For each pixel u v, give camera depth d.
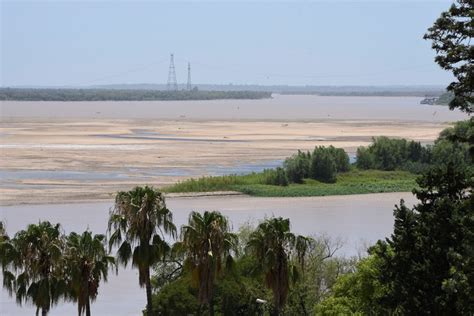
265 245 71.94
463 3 55.69
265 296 80.88
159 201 76.25
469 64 55.44
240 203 191.50
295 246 73.62
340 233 149.25
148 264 75.81
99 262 72.38
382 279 61.62
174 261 87.38
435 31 56.69
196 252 71.12
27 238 71.38
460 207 58.59
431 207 61.16
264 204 190.00
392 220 167.00
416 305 58.16
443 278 57.62
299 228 154.88
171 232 76.94
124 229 76.44
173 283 83.62
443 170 62.12
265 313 81.06
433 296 57.88
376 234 148.88
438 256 57.88
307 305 81.81
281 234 71.94
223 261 73.88
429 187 62.44
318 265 85.50
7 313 98.88
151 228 75.81
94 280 72.25
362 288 68.44
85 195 198.75
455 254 54.44
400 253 60.25
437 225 58.59
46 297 70.88
